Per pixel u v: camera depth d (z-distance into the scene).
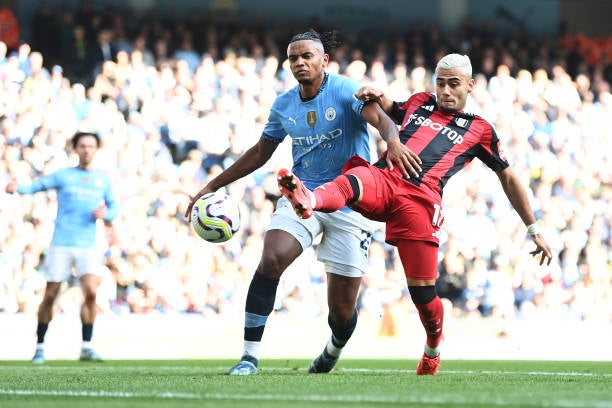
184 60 65.06
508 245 63.38
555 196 67.69
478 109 68.88
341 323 23.69
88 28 66.12
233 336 49.47
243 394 15.55
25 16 73.31
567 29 95.19
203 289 54.78
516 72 78.31
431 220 20.89
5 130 54.72
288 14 86.44
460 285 61.50
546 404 13.52
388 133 21.22
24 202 52.28
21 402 14.20
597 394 15.58
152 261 54.12
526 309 62.62
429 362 22.31
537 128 69.81
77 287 51.12
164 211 55.81
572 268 64.62
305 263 56.25
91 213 37.44
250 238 57.12
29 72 57.03
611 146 71.75
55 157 54.91
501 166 22.22
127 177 55.91
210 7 83.25
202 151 60.41
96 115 57.12
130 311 53.12
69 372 25.62
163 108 60.22
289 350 43.53
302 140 23.61
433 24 86.00
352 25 88.75
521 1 93.56
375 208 20.61
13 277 50.62
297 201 18.72
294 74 22.94
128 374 23.66
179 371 26.08
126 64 61.41
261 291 22.09
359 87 23.17
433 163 21.31
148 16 71.75
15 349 44.66
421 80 70.12
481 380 19.56
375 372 25.06
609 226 68.19
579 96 74.12
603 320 64.38
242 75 63.28
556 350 47.19
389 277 57.75
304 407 13.30
